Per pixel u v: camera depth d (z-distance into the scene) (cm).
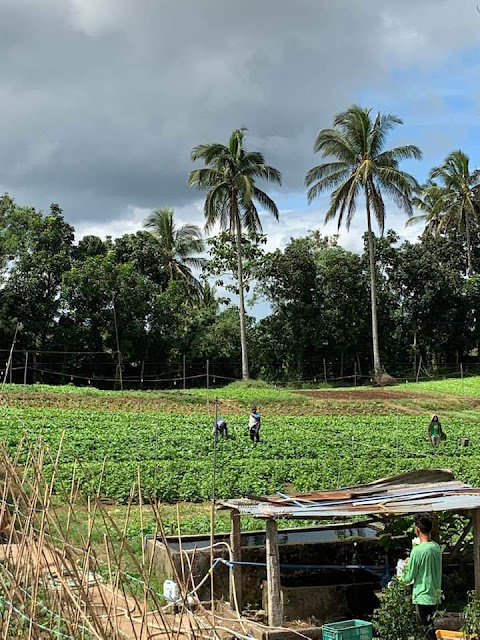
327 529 1360
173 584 995
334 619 1148
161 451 2620
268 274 6034
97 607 750
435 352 6294
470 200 5994
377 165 4956
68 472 2014
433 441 3005
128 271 5534
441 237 6688
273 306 6166
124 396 4191
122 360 5503
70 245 5841
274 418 3828
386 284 6191
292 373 6047
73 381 5488
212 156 5038
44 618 733
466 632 958
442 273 6091
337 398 4584
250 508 1053
